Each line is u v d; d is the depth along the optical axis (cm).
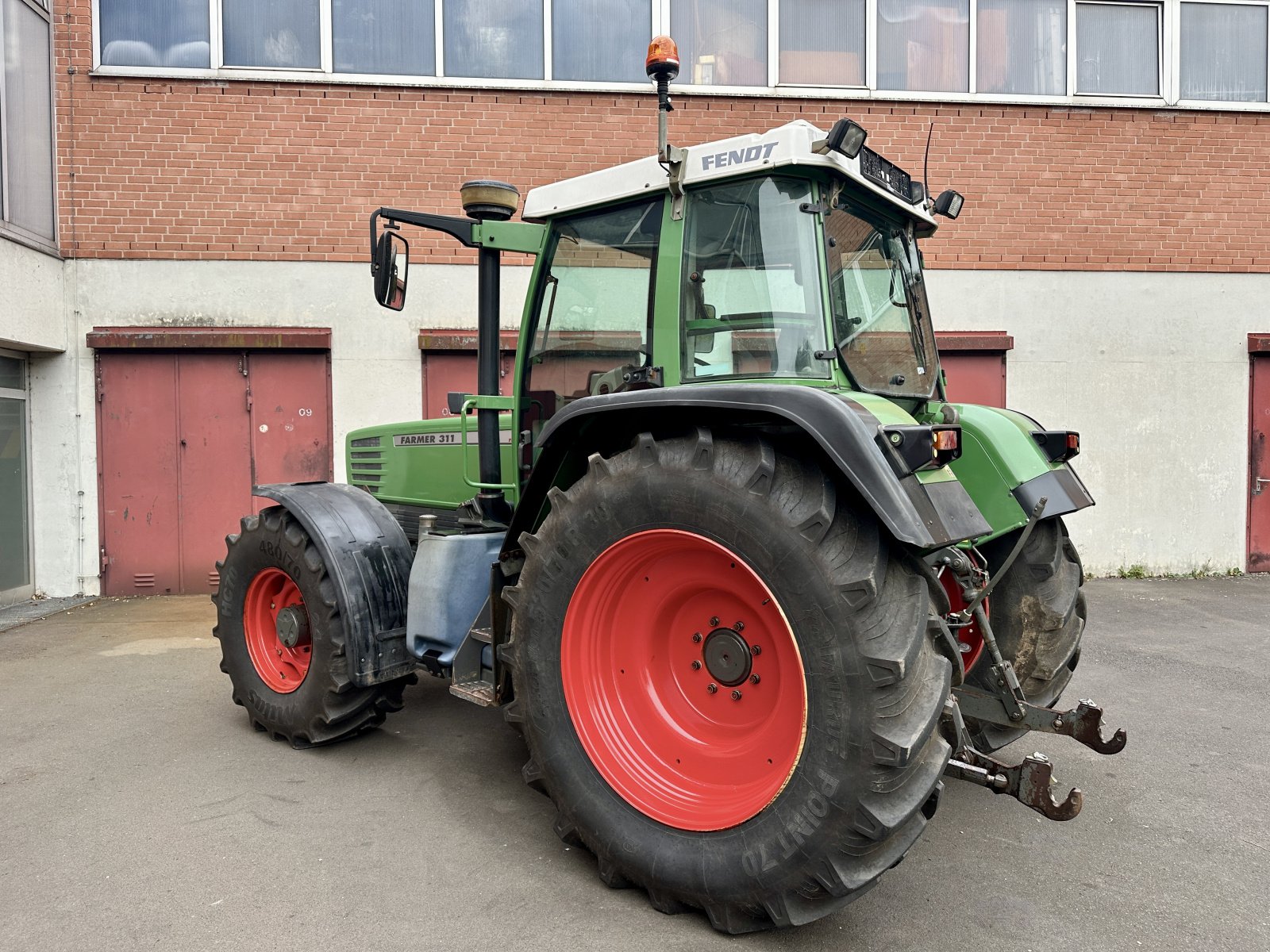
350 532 335
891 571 202
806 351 240
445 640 304
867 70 737
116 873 245
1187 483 755
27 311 614
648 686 247
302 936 213
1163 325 750
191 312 677
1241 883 246
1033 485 285
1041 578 302
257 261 682
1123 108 742
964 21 741
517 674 252
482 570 312
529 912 226
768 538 201
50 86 657
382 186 693
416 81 690
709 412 226
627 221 284
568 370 305
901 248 305
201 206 676
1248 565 763
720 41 727
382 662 324
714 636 235
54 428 666
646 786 233
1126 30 752
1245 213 754
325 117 685
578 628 242
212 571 685
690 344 259
